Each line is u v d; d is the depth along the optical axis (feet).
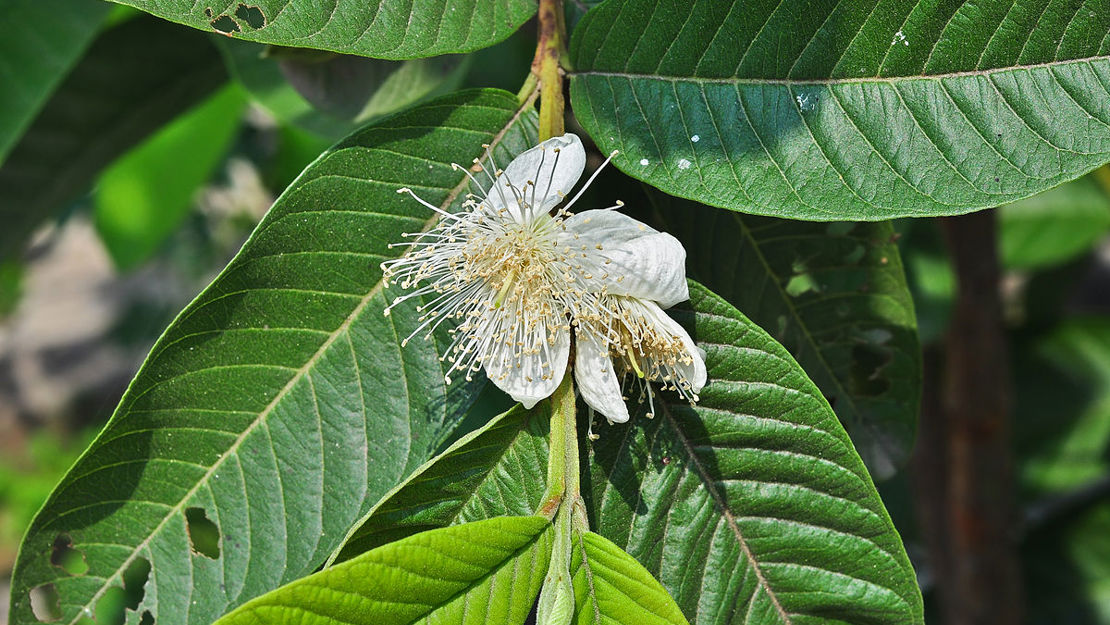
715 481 1.56
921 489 2.32
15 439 6.06
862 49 1.54
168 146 2.45
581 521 1.50
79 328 6.57
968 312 1.98
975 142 1.53
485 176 1.57
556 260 1.55
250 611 1.45
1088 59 1.53
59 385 6.29
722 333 1.55
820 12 1.54
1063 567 2.30
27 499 4.98
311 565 1.56
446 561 1.48
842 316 1.68
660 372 1.55
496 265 1.55
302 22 1.52
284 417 1.57
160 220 2.59
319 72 1.75
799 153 1.54
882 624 1.55
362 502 1.56
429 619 1.47
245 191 3.23
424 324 1.56
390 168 1.56
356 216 1.56
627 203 1.62
